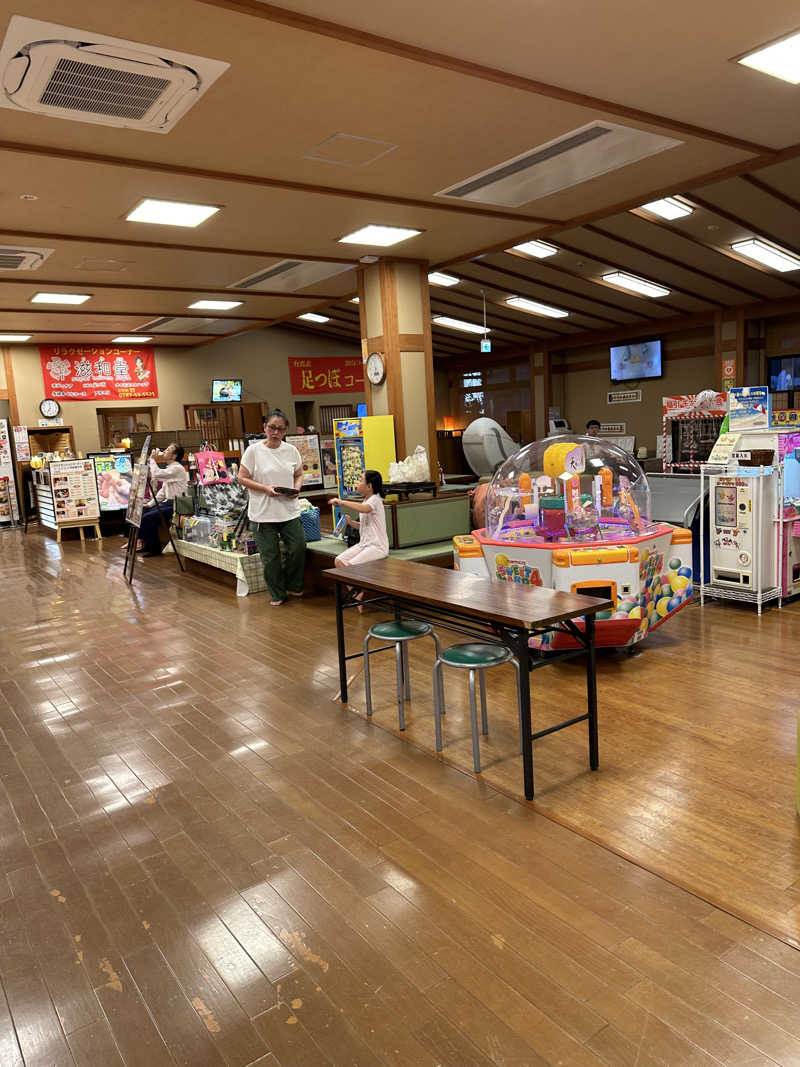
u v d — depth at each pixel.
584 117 4.73
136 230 6.57
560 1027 1.83
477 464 12.23
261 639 5.44
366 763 3.34
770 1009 1.84
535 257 10.54
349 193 5.87
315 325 16.38
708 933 2.13
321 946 2.17
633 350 15.06
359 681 4.43
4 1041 1.90
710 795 2.90
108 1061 1.82
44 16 3.14
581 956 2.07
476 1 3.30
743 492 5.33
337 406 17.78
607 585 4.20
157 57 3.55
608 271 11.23
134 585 7.74
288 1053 1.80
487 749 3.41
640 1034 1.79
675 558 4.62
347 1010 1.92
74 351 14.34
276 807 3.00
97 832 2.91
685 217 8.97
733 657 4.46
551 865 2.50
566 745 3.40
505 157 5.39
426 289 8.30
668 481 6.52
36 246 6.84
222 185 5.47
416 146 5.01
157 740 3.76
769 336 13.20
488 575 4.73
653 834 2.65
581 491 4.80
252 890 2.46
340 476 7.32
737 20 3.62
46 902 2.48
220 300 10.12
